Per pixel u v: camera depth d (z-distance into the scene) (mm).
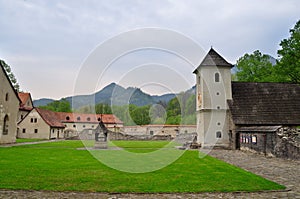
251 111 25750
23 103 51125
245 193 7156
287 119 25391
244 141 22734
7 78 29188
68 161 13148
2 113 28188
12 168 10820
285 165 13188
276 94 27438
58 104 77562
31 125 45625
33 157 14852
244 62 36406
